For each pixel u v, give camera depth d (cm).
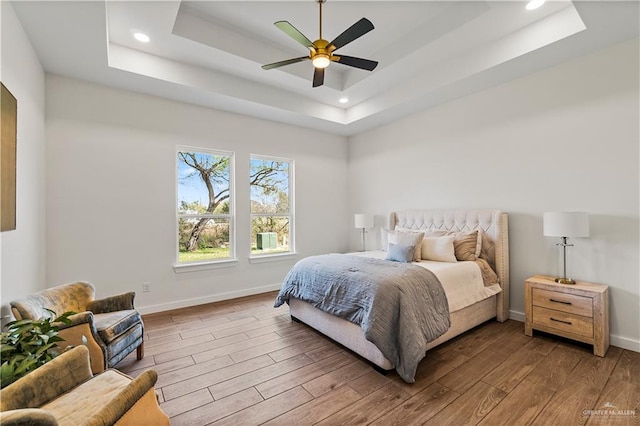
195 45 307
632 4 216
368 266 286
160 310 376
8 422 89
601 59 278
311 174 525
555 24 265
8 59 205
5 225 185
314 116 455
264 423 176
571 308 265
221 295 426
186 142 396
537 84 321
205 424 176
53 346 166
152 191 372
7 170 188
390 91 418
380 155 509
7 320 194
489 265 341
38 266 282
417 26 317
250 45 336
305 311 321
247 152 451
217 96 373
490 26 284
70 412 127
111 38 294
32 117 264
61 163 317
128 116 356
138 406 126
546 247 316
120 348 221
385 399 197
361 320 236
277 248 495
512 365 237
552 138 310
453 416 180
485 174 367
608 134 275
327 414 183
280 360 251
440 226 403
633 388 204
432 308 247
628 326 263
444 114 410
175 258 390
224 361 250
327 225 547
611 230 273
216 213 433
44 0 207
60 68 302
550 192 312
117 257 350
